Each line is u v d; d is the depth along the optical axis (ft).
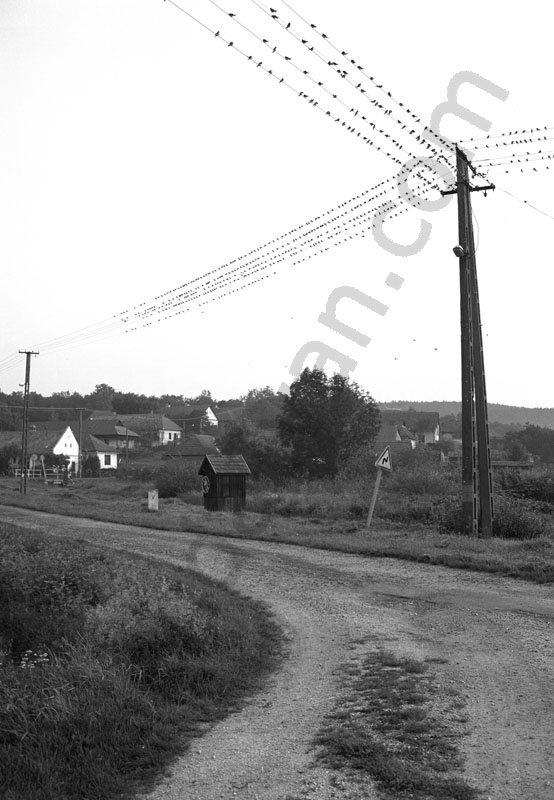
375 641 32.71
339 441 161.27
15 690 23.56
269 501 100.22
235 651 30.42
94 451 274.57
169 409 387.55
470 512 65.16
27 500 126.31
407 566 51.90
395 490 110.01
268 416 281.13
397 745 20.48
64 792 18.80
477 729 21.43
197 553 60.64
